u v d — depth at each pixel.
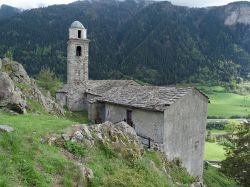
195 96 27.00
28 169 10.85
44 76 74.25
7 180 9.75
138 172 14.87
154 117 24.02
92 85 46.97
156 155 20.44
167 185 15.73
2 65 29.12
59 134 14.40
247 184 30.98
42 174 10.98
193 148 27.47
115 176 13.33
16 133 12.93
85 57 47.62
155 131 23.91
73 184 11.35
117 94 31.06
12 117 16.84
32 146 12.45
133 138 18.03
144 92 28.30
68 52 47.47
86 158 13.73
